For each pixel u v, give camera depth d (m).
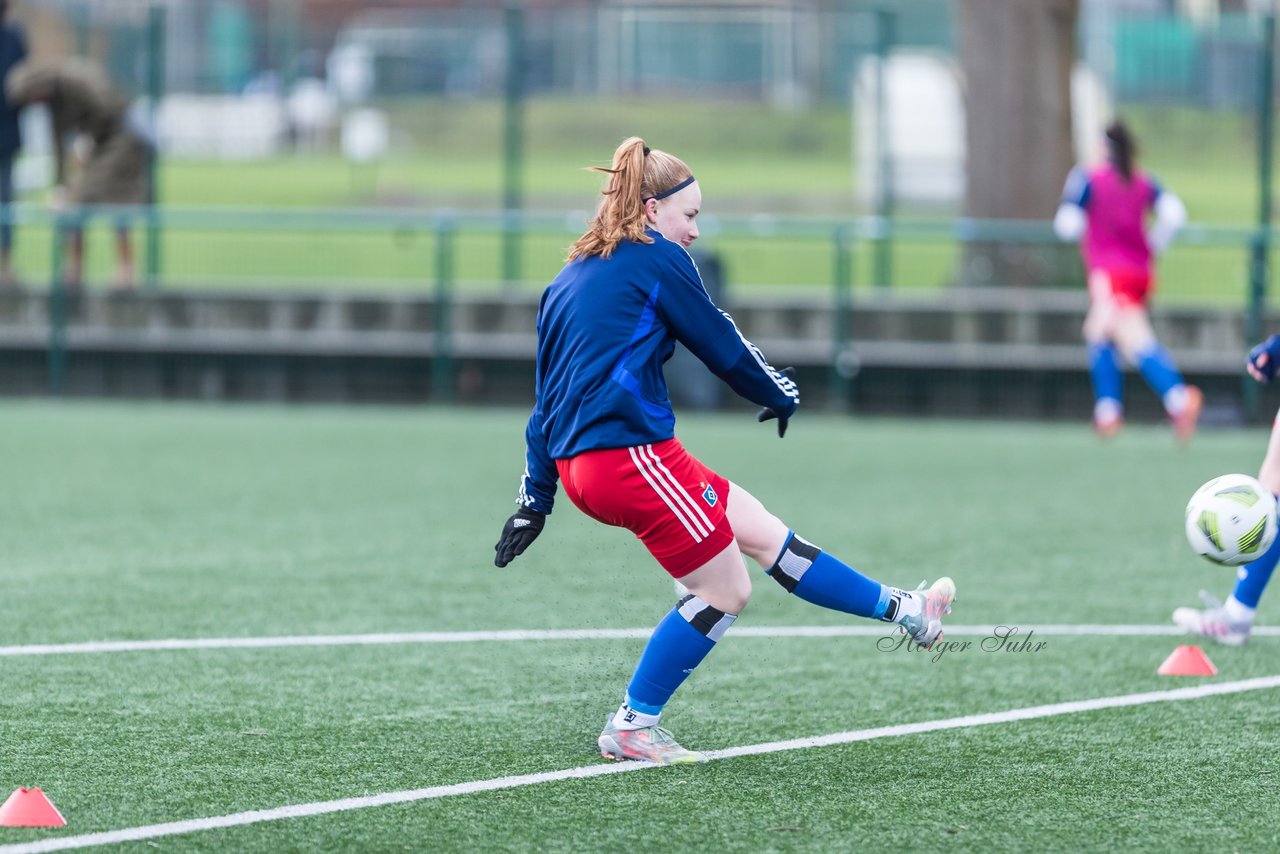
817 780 17.73
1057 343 55.28
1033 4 64.38
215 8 68.88
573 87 74.56
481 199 73.62
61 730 19.34
